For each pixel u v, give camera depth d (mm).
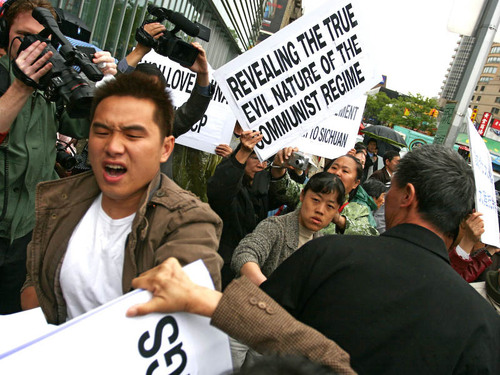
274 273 1416
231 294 942
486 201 2602
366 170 7992
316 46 2875
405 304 1213
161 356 918
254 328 926
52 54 1710
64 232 1238
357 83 3039
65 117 2361
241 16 20531
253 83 2768
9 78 2068
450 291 1248
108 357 848
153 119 1119
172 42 2324
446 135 6238
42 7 1974
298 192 3412
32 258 1243
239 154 2615
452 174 1381
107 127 1091
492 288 2381
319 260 1332
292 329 936
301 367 746
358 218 3135
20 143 2072
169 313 939
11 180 2072
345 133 4113
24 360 757
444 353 1174
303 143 3947
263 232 2244
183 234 1140
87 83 1720
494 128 40656
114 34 7938
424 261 1299
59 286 1229
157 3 9383
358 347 1189
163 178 1253
